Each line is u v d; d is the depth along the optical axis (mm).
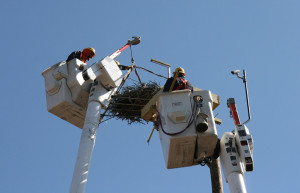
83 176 10945
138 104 13766
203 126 10188
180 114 10320
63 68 12977
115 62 13422
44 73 13203
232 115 10797
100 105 12484
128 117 13953
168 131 10273
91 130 11789
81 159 11203
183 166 11102
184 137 10219
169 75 14148
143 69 14516
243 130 10375
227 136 10641
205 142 10391
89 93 13016
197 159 10758
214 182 10883
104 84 12758
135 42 14688
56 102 12922
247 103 10656
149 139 12234
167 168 11047
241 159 10281
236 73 10844
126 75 14156
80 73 12930
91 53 13836
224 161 10508
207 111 10547
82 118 13266
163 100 10617
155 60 14109
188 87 11336
